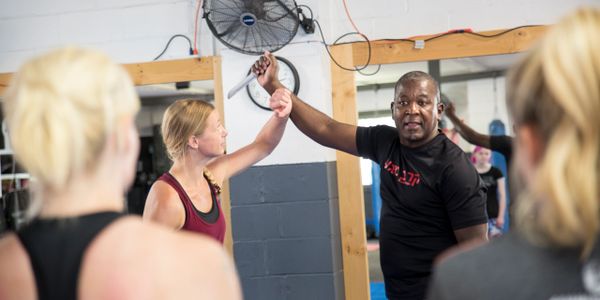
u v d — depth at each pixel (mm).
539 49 710
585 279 695
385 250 2291
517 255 744
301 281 3660
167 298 815
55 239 826
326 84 3676
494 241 788
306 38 3631
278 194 3676
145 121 6484
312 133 2447
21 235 847
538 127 713
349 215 3715
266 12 3436
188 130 2256
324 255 3633
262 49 3498
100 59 840
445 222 2188
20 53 4078
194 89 5965
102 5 3992
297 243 3660
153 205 2197
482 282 749
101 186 851
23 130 782
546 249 726
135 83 3928
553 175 666
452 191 2121
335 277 3637
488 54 3547
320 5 3652
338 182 3729
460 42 3561
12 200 4414
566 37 685
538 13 3514
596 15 697
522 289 723
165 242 847
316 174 3633
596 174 659
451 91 6949
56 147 775
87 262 812
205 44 3865
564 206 661
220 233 2387
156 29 3928
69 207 841
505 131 6781
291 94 2473
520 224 752
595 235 687
